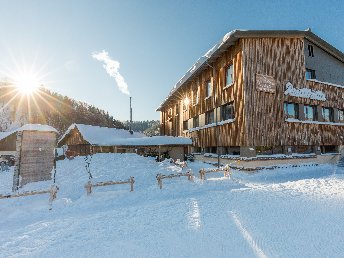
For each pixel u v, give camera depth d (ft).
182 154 75.72
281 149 60.34
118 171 52.70
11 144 122.83
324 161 66.28
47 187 40.96
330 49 72.02
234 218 21.11
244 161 55.21
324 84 69.67
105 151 96.48
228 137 63.67
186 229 19.11
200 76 84.33
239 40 59.06
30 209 28.84
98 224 21.88
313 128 65.46
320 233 16.84
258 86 57.36
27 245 17.67
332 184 35.32
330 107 71.05
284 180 44.50
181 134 106.83
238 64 58.95
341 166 61.77
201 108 82.58
